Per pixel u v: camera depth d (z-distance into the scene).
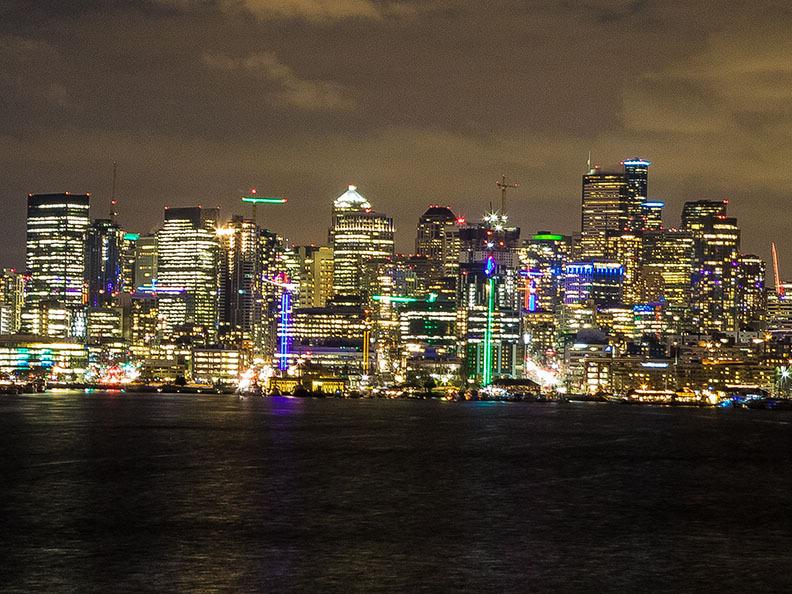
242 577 136.88
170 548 152.88
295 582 134.88
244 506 189.62
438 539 162.25
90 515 178.38
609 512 189.88
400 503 196.38
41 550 151.00
